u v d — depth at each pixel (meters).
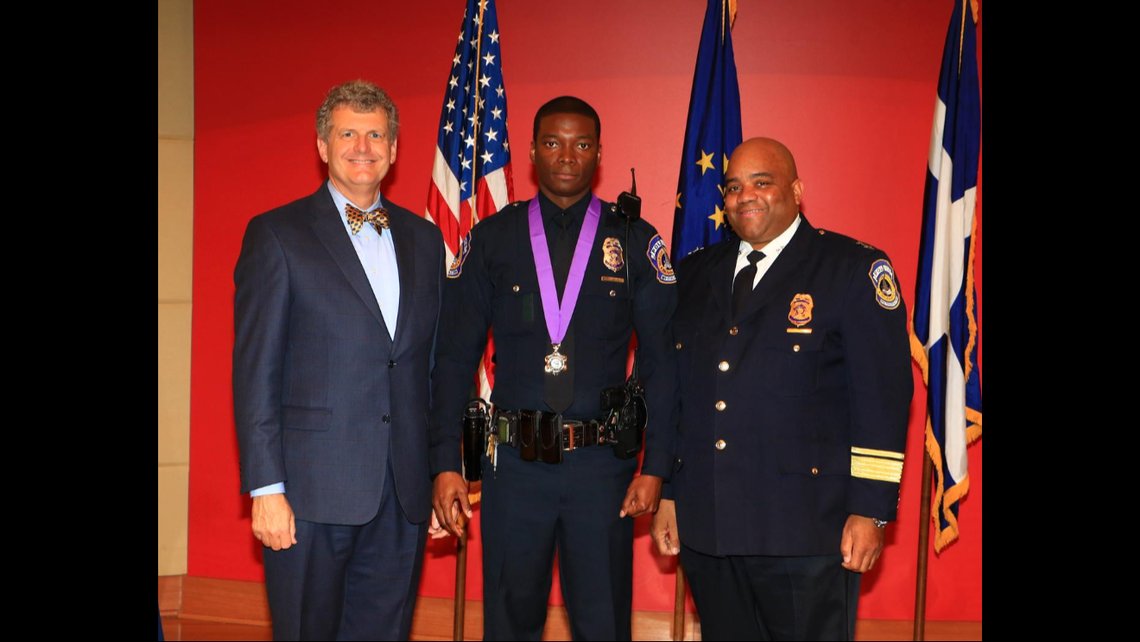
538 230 2.59
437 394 2.57
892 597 3.61
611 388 2.50
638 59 3.60
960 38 3.29
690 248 3.25
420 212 3.70
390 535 2.38
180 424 3.86
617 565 2.53
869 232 3.54
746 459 2.38
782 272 2.45
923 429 3.57
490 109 3.34
